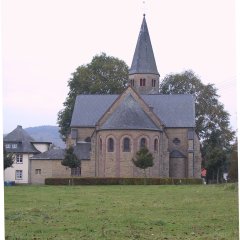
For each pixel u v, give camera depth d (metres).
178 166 94.12
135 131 84.88
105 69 114.06
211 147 107.94
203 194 46.38
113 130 85.12
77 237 19.78
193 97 100.06
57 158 93.25
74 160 85.06
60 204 35.66
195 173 94.44
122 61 116.25
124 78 114.62
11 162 84.00
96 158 88.31
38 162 93.62
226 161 102.44
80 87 113.31
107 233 20.89
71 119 109.31
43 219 25.77
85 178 75.50
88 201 38.47
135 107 87.56
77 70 114.44
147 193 49.56
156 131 86.69
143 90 107.00
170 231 21.66
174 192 50.75
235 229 22.08
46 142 111.31
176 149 95.75
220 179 106.00
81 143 94.50
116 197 43.44
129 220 25.22
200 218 26.44
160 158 87.56
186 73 119.00
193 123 96.31
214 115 113.62
